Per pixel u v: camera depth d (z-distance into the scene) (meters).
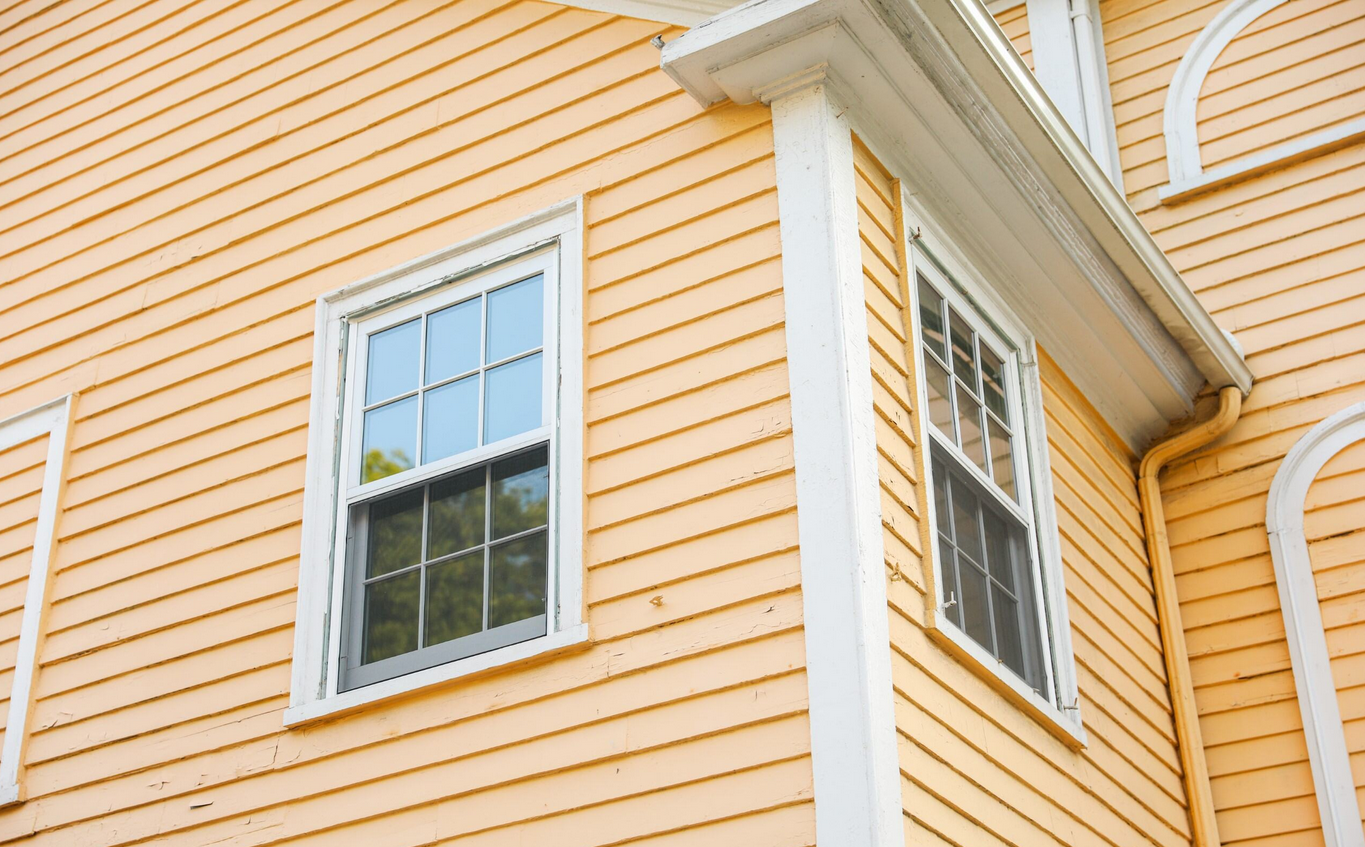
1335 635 7.62
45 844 6.41
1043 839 5.54
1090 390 7.70
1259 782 7.50
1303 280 8.49
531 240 6.37
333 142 7.35
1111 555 7.38
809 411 5.25
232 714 6.20
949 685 5.26
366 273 6.84
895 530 5.24
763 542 5.18
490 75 6.95
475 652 5.71
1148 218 9.13
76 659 6.84
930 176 6.40
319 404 6.65
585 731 5.27
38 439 7.64
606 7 6.69
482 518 5.98
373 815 5.59
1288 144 8.79
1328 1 9.16
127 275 7.79
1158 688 7.45
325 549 6.31
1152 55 9.61
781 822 4.72
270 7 8.03
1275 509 7.98
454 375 6.35
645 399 5.69
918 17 5.73
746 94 5.99
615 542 5.52
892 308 5.78
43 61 8.88
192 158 7.89
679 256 5.89
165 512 6.94
